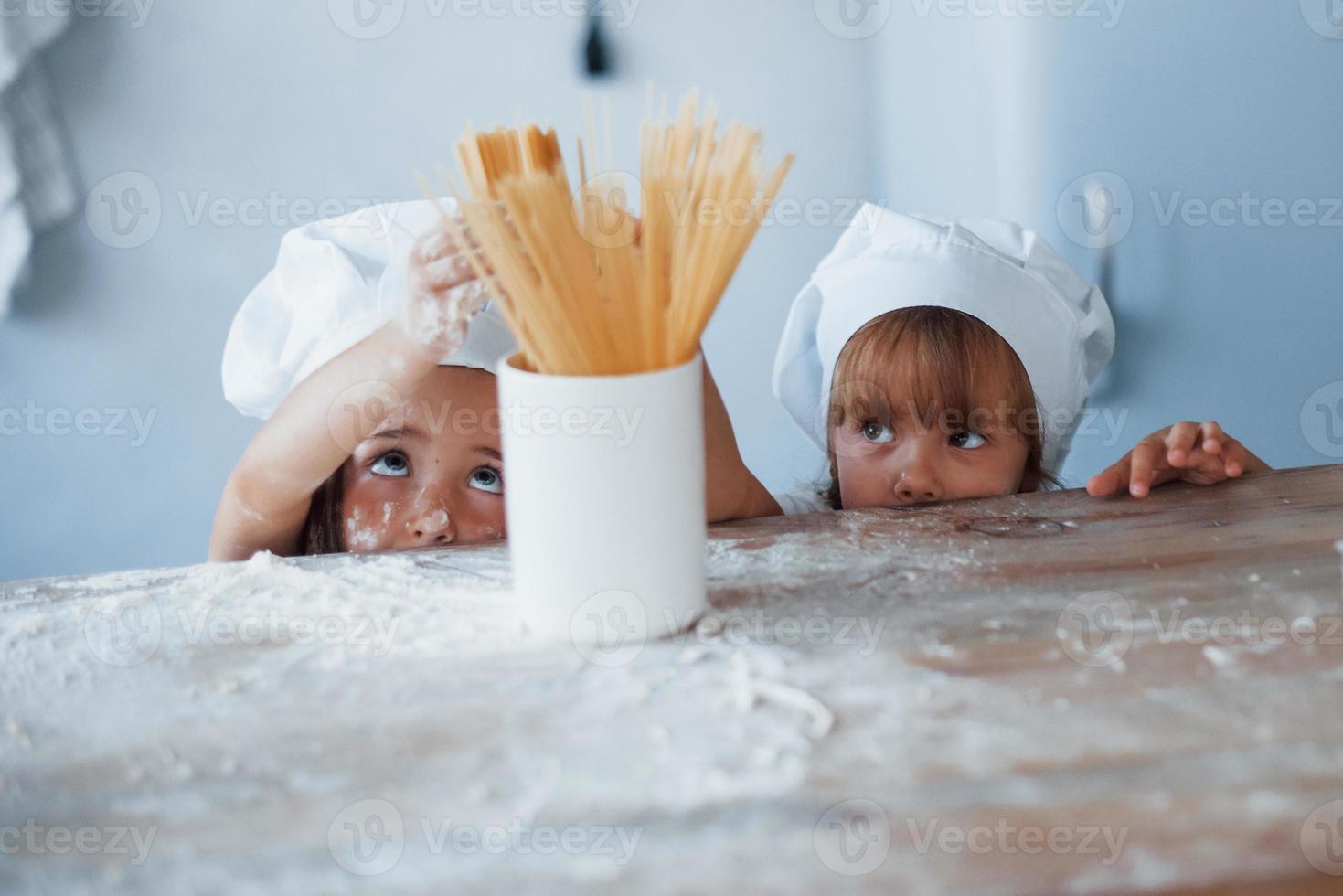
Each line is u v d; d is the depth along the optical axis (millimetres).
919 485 1004
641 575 457
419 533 864
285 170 1676
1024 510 637
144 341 1681
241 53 1626
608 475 447
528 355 463
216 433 1725
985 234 1098
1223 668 410
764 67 1707
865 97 1719
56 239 1611
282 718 413
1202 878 299
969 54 1397
